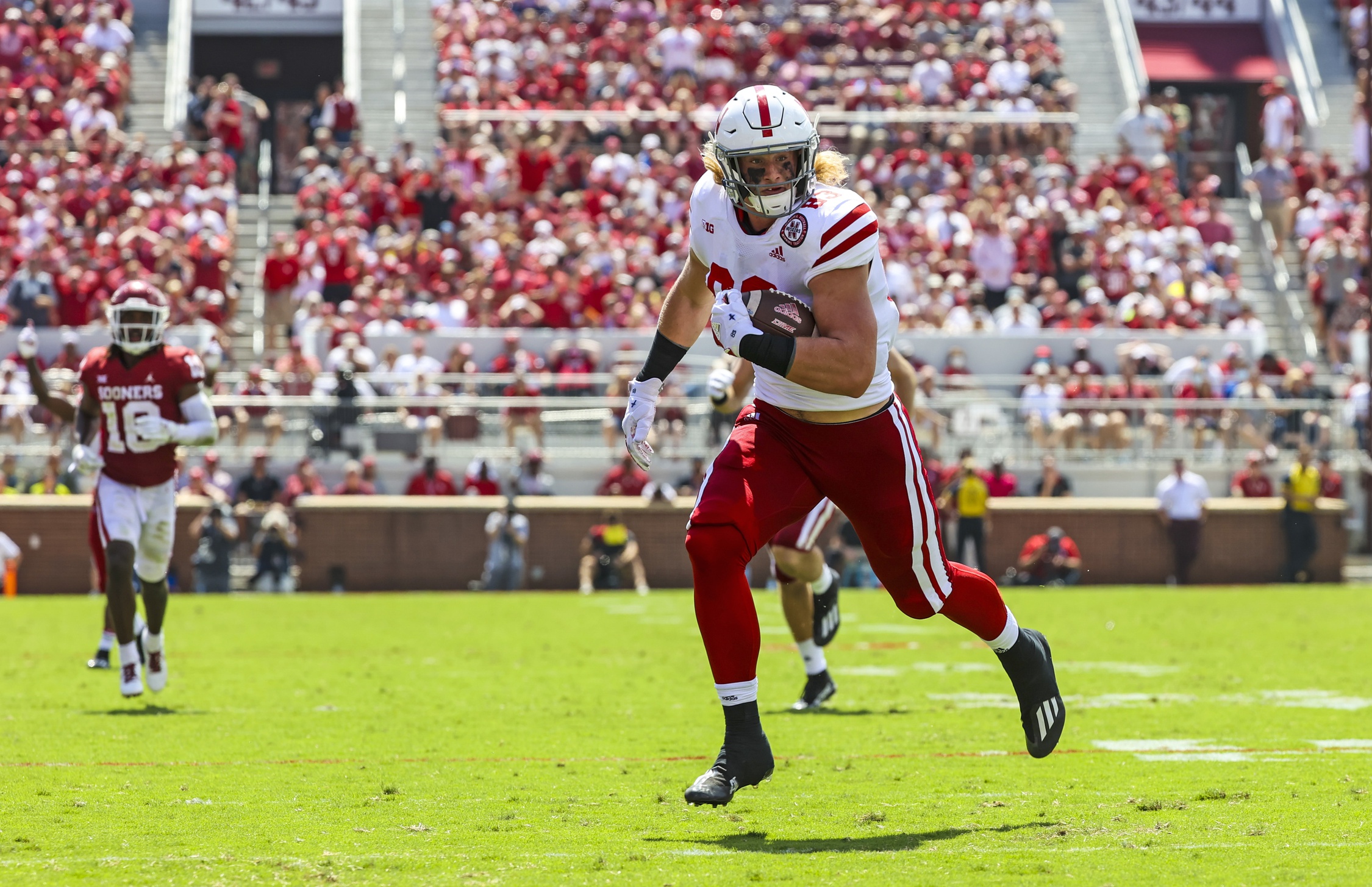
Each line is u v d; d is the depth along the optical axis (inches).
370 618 1973.4
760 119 609.0
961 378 2920.8
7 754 852.6
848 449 639.8
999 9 4168.3
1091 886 506.3
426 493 2650.1
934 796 706.2
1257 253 3683.6
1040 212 3440.0
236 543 2509.8
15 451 2628.0
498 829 626.2
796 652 1501.0
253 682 1253.7
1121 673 1286.9
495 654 1502.2
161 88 3863.2
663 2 4055.1
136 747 882.8
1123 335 3070.9
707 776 614.5
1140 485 2859.3
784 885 512.1
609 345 2950.3
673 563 2628.0
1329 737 904.9
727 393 1079.0
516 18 4013.3
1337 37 4436.5
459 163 3501.5
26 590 2524.6
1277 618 1913.1
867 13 4136.3
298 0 4205.2
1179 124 4082.2
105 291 2960.1
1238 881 511.2
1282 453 2893.7
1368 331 3176.7
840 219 621.0
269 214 3476.9
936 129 3777.1
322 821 645.9
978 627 671.1
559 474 2721.5
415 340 2844.5
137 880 521.7
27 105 3585.1
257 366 2861.7
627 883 516.7
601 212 3415.4
